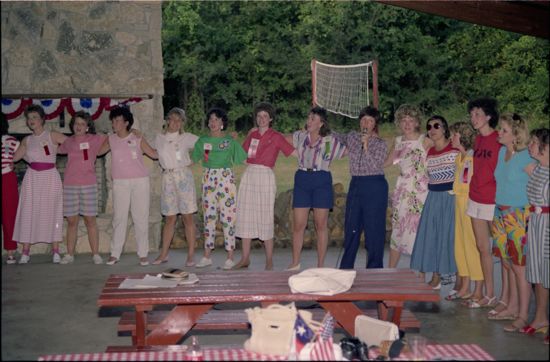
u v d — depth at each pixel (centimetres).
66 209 761
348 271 449
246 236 711
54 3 831
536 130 480
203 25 1488
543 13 652
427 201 610
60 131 827
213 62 1502
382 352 335
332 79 1159
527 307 516
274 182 711
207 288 450
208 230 735
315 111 668
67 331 531
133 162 754
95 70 839
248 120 1519
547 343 482
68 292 646
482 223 555
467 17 621
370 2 1483
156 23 846
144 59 845
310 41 1497
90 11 836
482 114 543
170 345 423
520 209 507
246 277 483
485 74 1491
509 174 510
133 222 766
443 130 605
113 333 526
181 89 1498
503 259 536
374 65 830
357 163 652
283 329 336
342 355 325
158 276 475
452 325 533
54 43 833
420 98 1484
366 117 650
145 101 842
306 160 681
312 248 841
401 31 1493
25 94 802
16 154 767
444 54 1499
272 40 1504
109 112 829
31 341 506
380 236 650
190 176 745
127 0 839
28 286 668
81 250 827
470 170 578
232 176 729
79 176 757
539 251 482
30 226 758
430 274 718
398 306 445
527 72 1480
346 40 1484
